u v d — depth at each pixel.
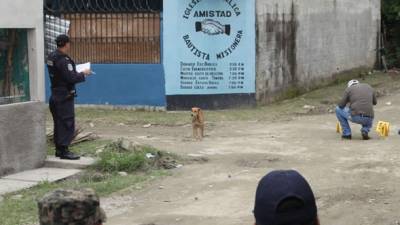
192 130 15.74
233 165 11.62
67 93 11.37
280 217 2.33
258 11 19.30
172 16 18.83
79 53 19.55
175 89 19.08
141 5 19.08
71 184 10.16
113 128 16.33
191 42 18.94
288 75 21.55
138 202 9.14
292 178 2.37
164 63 18.98
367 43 28.33
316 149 13.07
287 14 21.27
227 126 16.47
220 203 9.06
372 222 8.03
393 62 30.48
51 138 12.90
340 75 25.73
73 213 2.58
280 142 14.02
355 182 10.09
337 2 25.12
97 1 19.27
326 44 24.41
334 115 18.47
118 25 19.20
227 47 19.08
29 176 10.61
